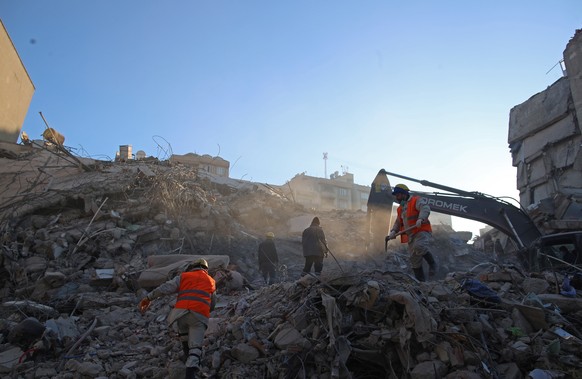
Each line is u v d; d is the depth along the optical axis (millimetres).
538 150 20547
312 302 5414
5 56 18078
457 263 15242
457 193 11531
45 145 15836
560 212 15938
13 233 10273
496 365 4586
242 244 12750
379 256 12859
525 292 6172
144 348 5961
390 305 5137
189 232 11961
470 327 4902
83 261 9547
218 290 8758
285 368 4773
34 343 5973
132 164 15617
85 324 6973
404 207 7000
